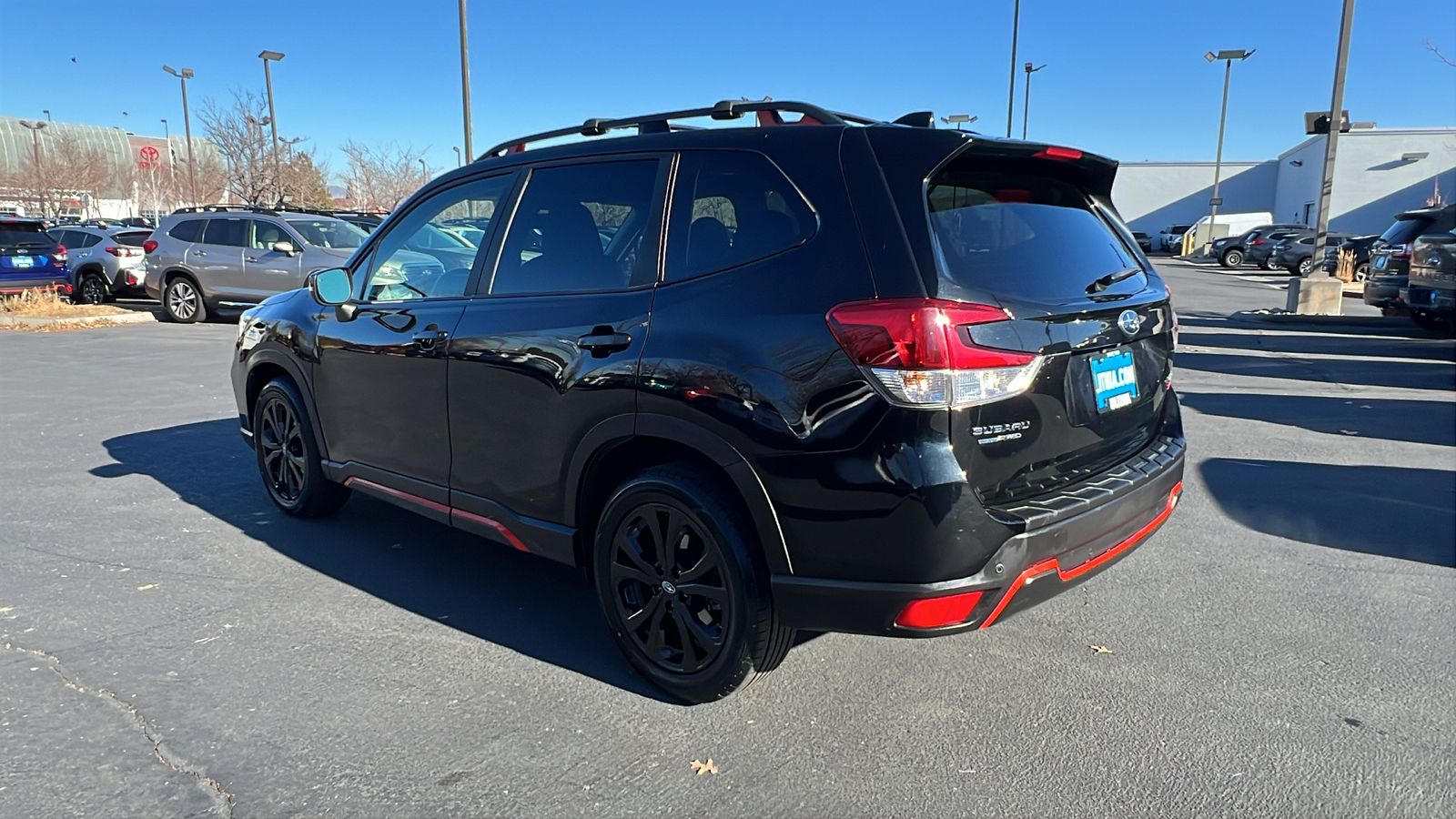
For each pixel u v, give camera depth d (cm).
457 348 369
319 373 451
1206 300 2044
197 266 1510
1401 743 291
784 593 281
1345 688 326
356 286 443
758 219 296
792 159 293
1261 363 1099
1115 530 302
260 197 2784
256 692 320
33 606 388
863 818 255
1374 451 665
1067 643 361
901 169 278
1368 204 4209
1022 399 272
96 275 1839
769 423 274
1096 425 305
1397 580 426
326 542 470
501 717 305
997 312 266
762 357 278
